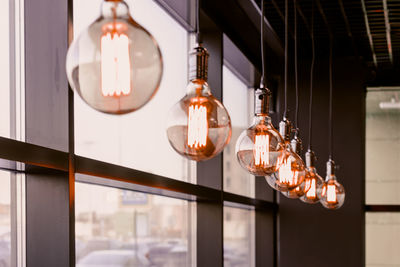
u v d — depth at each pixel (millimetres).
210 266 4250
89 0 2805
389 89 6918
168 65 3822
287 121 2551
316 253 6047
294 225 6102
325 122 6133
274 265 6156
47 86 2180
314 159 3475
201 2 3877
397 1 4680
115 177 2533
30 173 2135
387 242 6746
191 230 4297
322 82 6168
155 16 3619
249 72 5754
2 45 2102
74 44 1080
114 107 1101
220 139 1495
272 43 5477
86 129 2727
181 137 1492
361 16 5055
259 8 4418
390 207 6699
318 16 4992
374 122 6914
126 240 3188
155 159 3568
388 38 5648
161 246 3701
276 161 1892
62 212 2117
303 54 6156
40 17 2207
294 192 2678
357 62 6156
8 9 2146
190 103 1494
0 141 1733
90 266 2816
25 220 2139
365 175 6863
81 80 1070
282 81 6156
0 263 2045
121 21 1073
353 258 5992
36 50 2197
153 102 3523
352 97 6141
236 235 5664
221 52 4387
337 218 6047
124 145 3123
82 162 2240
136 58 1067
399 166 6824
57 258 2109
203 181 4332
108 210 2975
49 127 2166
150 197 3529
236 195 4785
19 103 2188
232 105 5594
